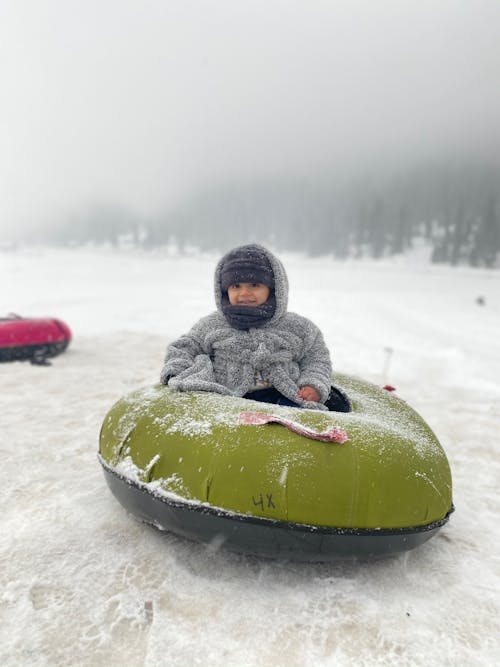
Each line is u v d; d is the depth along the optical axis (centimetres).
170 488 200
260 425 206
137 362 686
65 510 263
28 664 157
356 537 189
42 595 191
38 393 509
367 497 190
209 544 202
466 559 235
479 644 176
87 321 1069
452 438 425
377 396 292
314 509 187
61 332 681
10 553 220
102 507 267
